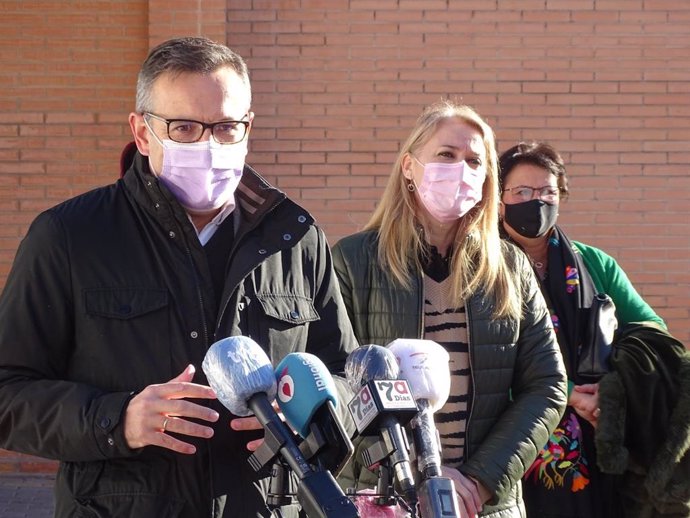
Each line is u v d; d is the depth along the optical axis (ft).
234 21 24.75
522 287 11.98
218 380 7.34
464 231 11.82
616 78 24.99
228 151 8.81
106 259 8.64
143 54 24.56
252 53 24.79
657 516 13.21
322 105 24.84
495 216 11.95
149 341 8.54
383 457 7.20
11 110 24.66
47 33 24.57
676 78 25.00
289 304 9.06
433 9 24.84
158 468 8.35
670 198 25.07
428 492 6.90
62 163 24.70
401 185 12.12
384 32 24.86
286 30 24.75
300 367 7.39
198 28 24.06
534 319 11.94
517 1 24.90
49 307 8.50
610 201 25.02
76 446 8.04
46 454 8.25
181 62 8.70
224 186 8.92
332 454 7.23
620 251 25.07
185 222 8.79
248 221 9.04
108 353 8.47
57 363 8.64
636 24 24.99
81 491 8.37
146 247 8.80
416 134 12.04
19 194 24.68
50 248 8.56
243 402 7.35
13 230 24.72
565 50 24.94
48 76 24.61
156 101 8.74
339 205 24.86
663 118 25.03
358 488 10.79
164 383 8.20
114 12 24.53
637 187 25.07
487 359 11.40
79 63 24.59
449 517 6.81
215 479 8.38
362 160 24.86
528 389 11.68
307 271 9.35
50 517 22.53
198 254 8.86
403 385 7.33
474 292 11.54
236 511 8.41
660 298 25.07
